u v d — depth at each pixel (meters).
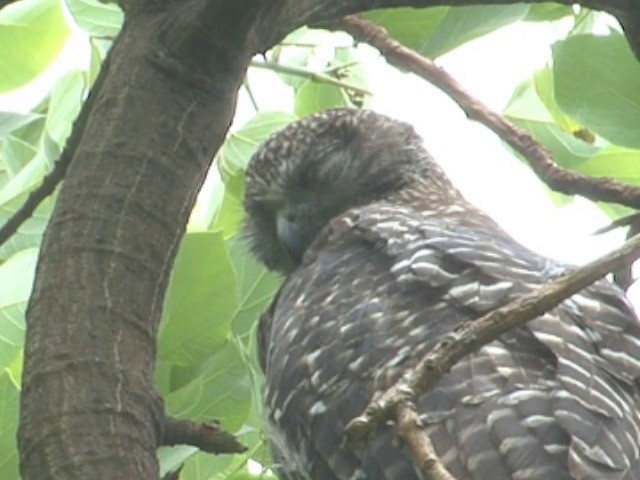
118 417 7.87
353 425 6.84
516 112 12.23
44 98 13.16
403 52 11.62
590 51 11.19
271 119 13.02
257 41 8.83
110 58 8.94
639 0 9.88
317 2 9.20
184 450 10.45
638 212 10.59
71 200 8.37
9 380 10.41
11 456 10.38
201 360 11.04
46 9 12.86
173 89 8.60
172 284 10.93
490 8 11.71
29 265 11.10
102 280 8.18
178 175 8.51
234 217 13.36
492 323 7.00
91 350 8.00
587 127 11.31
